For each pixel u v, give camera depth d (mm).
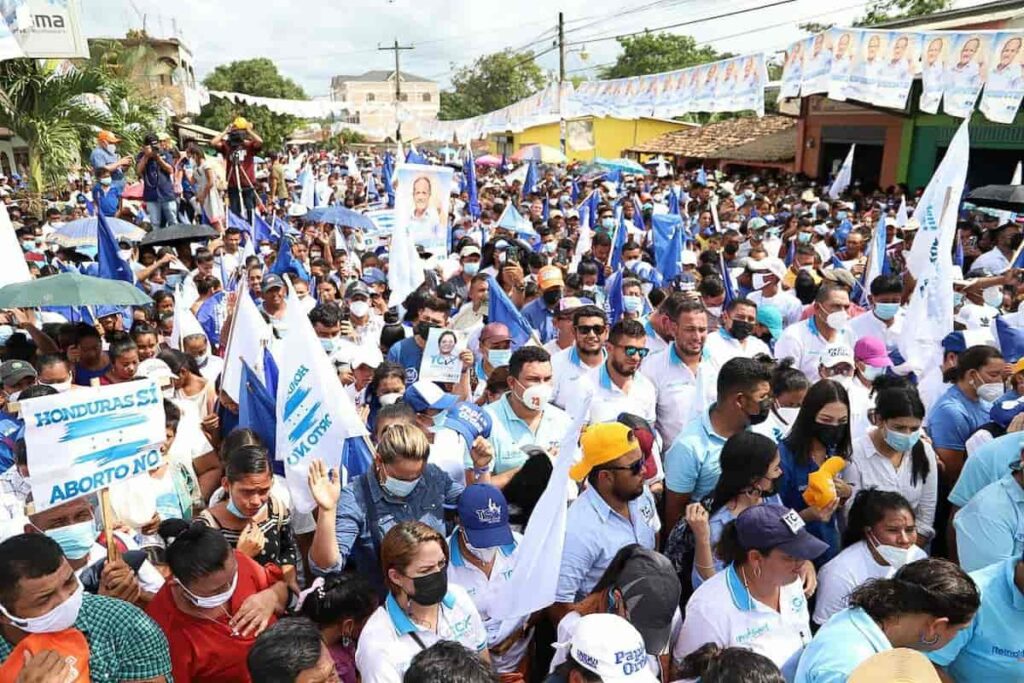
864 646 2844
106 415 3412
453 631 3229
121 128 20172
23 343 6852
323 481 3637
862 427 5113
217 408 5898
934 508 4426
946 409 5035
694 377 5645
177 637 3139
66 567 2680
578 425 3326
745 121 36875
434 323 6445
